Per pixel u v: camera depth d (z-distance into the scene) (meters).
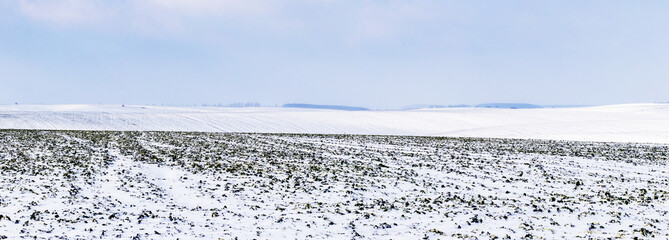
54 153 29.36
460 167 26.55
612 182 22.08
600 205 16.94
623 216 15.26
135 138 42.78
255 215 15.05
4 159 25.94
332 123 89.81
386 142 43.38
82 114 83.88
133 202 16.55
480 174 24.16
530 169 26.02
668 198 18.20
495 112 115.81
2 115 76.56
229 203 16.78
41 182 19.45
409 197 18.31
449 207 16.64
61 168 23.23
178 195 18.05
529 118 101.44
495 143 44.31
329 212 15.61
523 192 19.58
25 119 74.88
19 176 20.64
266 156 30.22
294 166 25.83
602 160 30.31
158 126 77.25
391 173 23.95
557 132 78.06
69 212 14.66
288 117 95.44
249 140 43.34
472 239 12.64
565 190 20.03
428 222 14.46
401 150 35.62
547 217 15.21
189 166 25.20
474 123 92.62
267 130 79.62
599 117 103.81
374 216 15.16
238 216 14.87
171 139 42.50
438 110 150.62
